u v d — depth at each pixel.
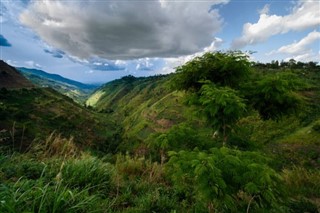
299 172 9.75
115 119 174.62
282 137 52.91
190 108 5.53
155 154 7.64
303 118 57.72
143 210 4.46
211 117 4.89
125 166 7.45
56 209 3.10
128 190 5.42
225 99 4.29
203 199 3.41
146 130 102.19
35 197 3.07
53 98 131.62
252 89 5.38
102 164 5.82
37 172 4.80
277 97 4.74
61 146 6.51
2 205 2.72
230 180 3.16
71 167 5.10
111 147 70.88
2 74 139.88
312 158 39.97
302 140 48.59
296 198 7.19
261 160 3.51
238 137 5.52
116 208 4.50
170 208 4.84
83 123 109.56
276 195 3.19
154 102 151.62
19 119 70.31
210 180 2.95
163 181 6.64
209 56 5.61
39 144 6.04
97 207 3.86
